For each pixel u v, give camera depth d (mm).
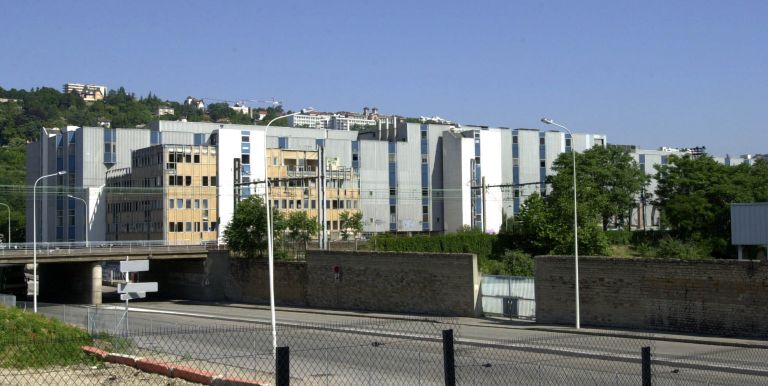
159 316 46125
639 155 131375
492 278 42062
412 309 46094
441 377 19812
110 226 105375
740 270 30547
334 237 104188
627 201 88750
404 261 46688
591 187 76375
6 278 80438
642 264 33906
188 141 110688
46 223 110875
